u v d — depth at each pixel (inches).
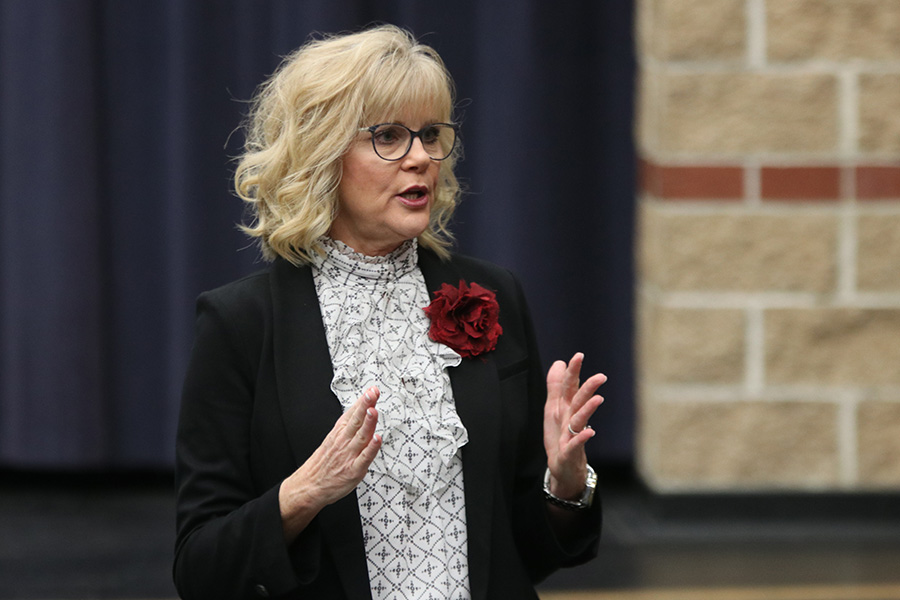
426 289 265.3
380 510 241.6
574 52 609.0
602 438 639.1
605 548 558.3
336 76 243.0
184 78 605.0
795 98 557.6
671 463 579.5
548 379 256.2
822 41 553.9
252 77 607.2
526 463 267.1
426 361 252.2
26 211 616.4
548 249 619.5
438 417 247.3
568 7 605.9
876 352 571.2
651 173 577.3
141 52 617.0
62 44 603.5
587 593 505.7
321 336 250.4
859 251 565.9
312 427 242.5
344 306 253.1
